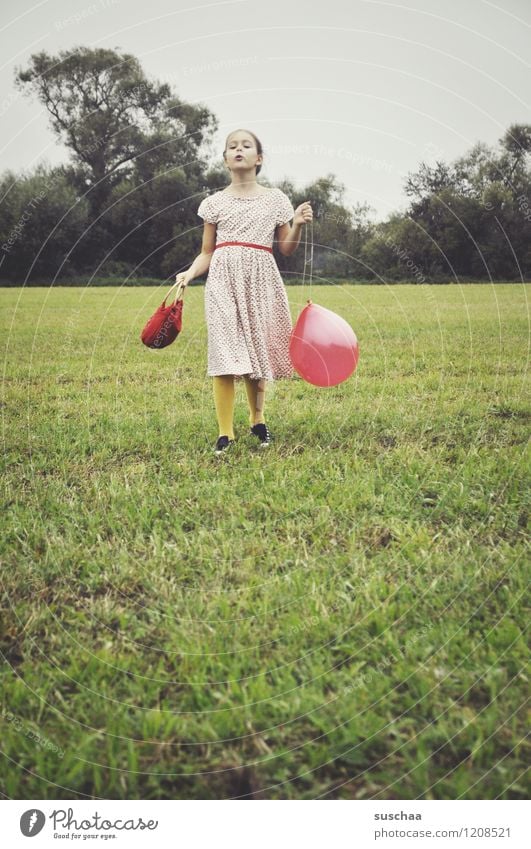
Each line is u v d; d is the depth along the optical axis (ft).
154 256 78.64
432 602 7.13
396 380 16.11
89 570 7.92
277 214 12.09
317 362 11.77
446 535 8.56
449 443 11.75
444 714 5.72
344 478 10.20
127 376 17.39
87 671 6.29
